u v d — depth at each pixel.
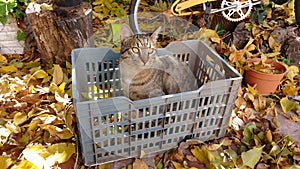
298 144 1.40
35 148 1.24
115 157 1.24
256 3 2.04
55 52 1.82
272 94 1.74
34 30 1.76
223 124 1.36
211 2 2.06
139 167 1.22
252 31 2.04
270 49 2.03
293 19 2.11
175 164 1.26
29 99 1.55
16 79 1.72
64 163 1.23
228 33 2.16
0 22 1.89
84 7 1.81
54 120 1.39
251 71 1.72
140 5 2.37
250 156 1.25
